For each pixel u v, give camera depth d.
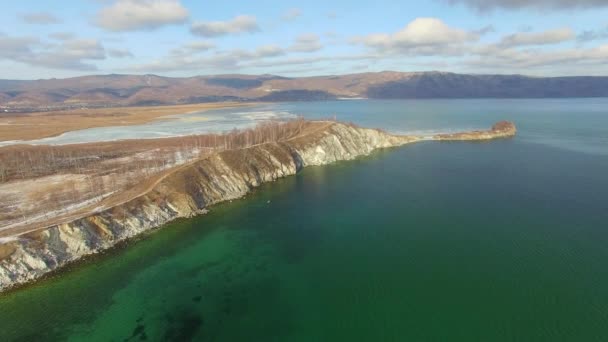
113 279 58.53
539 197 91.44
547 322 46.62
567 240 67.94
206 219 82.81
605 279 55.28
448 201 90.56
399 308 50.34
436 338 44.62
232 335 45.91
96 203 81.00
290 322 48.19
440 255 63.97
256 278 58.62
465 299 51.72
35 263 59.12
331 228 76.69
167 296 54.09
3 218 73.56
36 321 48.84
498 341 43.75
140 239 72.19
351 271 59.91
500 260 61.62
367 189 102.38
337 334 45.81
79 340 45.31
